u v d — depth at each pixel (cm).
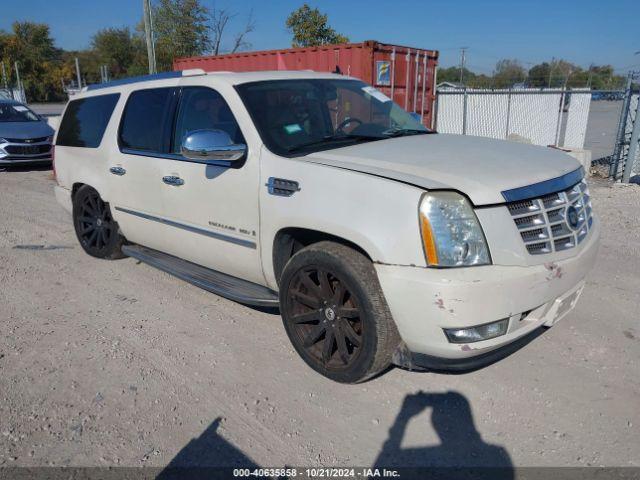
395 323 309
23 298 501
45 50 6462
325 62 1242
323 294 339
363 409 326
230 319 448
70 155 590
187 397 341
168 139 451
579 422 309
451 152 354
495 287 285
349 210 315
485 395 336
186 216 437
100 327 438
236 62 1461
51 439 304
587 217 353
